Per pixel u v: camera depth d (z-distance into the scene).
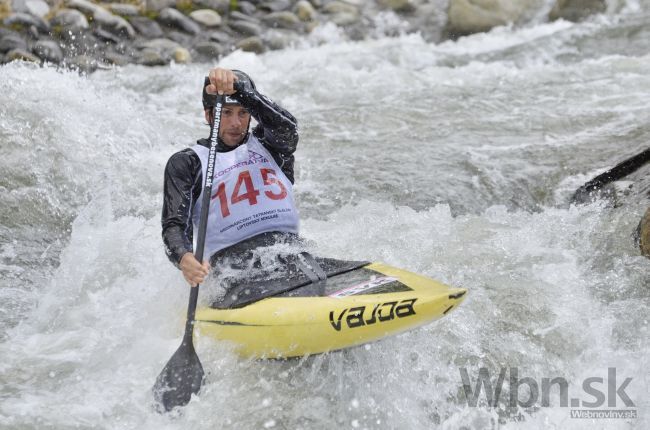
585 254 19.77
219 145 17.06
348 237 21.36
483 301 17.77
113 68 37.91
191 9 44.03
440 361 16.05
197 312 16.25
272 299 15.41
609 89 32.53
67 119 28.30
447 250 20.25
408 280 15.38
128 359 16.41
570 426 14.44
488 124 29.95
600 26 41.84
